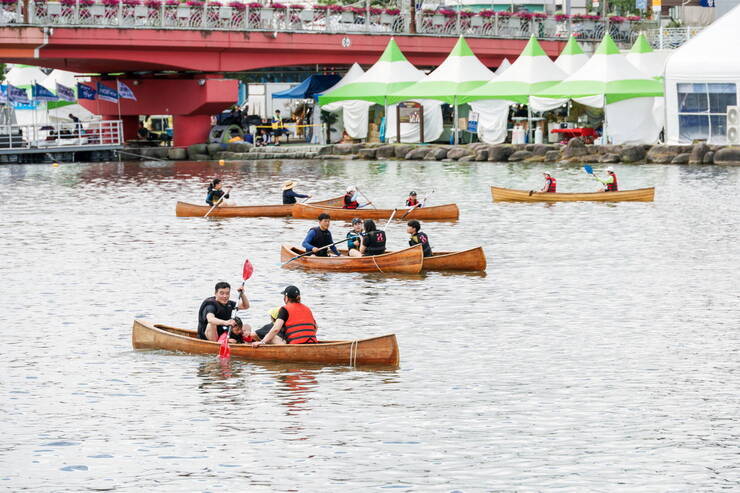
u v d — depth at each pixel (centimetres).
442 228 7175
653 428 3061
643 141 13038
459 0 17312
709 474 2727
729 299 4769
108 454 2900
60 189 10150
